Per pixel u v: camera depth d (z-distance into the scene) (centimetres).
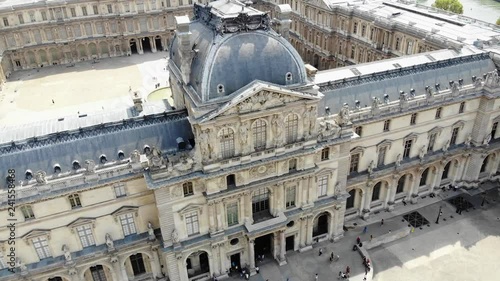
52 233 6769
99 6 17900
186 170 6700
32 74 17212
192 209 7081
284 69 6769
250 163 6956
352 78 8656
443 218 9469
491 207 9800
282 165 7331
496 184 10525
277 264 8269
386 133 8706
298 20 17100
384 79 8869
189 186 6938
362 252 8469
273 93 6562
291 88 6800
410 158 9369
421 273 8162
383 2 15162
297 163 7469
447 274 8144
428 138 9325
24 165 6538
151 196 7088
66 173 6600
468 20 12644
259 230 7481
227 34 6612
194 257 7819
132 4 18238
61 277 7244
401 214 9562
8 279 6688
